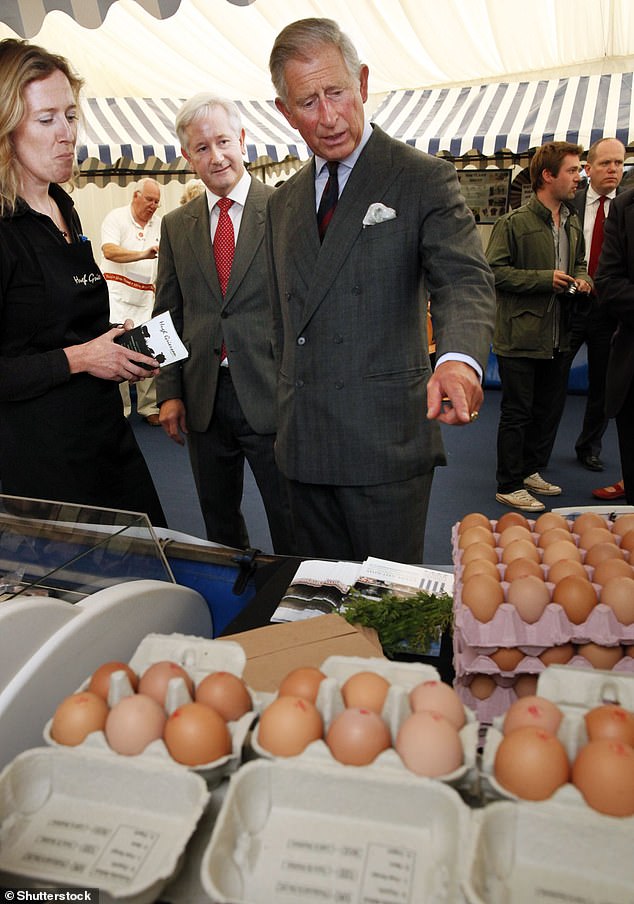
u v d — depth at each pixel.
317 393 1.64
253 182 2.20
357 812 0.58
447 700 0.65
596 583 0.94
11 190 1.53
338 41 1.41
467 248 1.47
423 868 0.54
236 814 0.57
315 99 1.43
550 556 1.01
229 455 2.44
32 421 1.62
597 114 4.30
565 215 3.23
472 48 4.24
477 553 1.02
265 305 2.19
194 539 1.53
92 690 0.70
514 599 0.88
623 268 2.44
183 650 0.76
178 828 0.59
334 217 1.55
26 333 1.61
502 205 6.14
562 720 0.63
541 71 4.78
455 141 4.39
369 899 0.52
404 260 1.54
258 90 4.91
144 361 1.66
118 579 1.07
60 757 0.63
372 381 1.60
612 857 0.53
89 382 1.68
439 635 1.06
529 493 3.63
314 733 0.63
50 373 1.58
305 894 0.53
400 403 1.61
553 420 3.57
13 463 1.65
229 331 2.21
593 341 3.78
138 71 4.64
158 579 1.16
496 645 0.85
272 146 4.54
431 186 1.50
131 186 5.57
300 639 0.99
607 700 0.69
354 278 1.56
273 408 2.23
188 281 2.29
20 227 1.57
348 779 0.58
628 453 2.58
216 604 1.43
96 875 0.55
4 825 0.59
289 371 1.70
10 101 1.44
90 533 1.10
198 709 0.63
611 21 3.90
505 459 3.52
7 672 0.78
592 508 1.30
